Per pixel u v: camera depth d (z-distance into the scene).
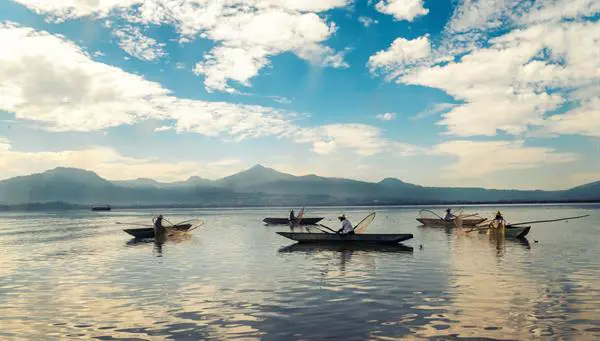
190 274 19.84
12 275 20.25
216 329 11.31
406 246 30.94
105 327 11.65
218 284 17.31
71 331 11.35
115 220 106.75
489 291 15.30
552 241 34.00
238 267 21.81
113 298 15.02
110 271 21.08
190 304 13.98
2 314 13.05
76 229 63.47
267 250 29.66
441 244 32.22
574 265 21.06
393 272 19.61
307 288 16.28
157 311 13.16
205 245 34.00
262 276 19.05
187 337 10.74
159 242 37.56
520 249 28.47
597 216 88.00
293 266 21.92
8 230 62.81
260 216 127.94
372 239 31.22
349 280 17.81
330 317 12.21
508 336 10.45
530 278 17.69
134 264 23.47
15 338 10.85
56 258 26.75
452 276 18.39
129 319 12.35
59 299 14.98
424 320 11.80
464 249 28.77
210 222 80.50
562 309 12.75
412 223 68.69
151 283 17.73
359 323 11.59
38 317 12.70
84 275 20.00
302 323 11.69
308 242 32.34
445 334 10.64
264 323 11.76
